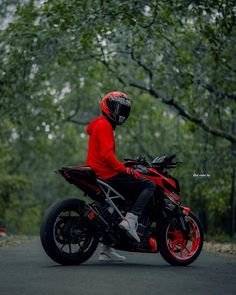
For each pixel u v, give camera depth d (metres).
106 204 9.25
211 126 24.14
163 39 20.77
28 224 44.62
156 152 39.25
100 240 9.33
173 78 21.80
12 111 23.11
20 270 8.47
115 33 20.27
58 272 8.22
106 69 28.69
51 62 22.52
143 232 9.46
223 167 24.89
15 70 20.67
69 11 17.97
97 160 9.34
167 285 7.40
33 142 38.84
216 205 30.91
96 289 6.91
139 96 30.00
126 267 9.05
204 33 18.59
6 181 35.78
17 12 20.31
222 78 21.20
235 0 16.66
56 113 31.14
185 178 30.31
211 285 7.60
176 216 9.74
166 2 17.64
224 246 15.16
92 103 34.91
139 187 9.41
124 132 38.44
